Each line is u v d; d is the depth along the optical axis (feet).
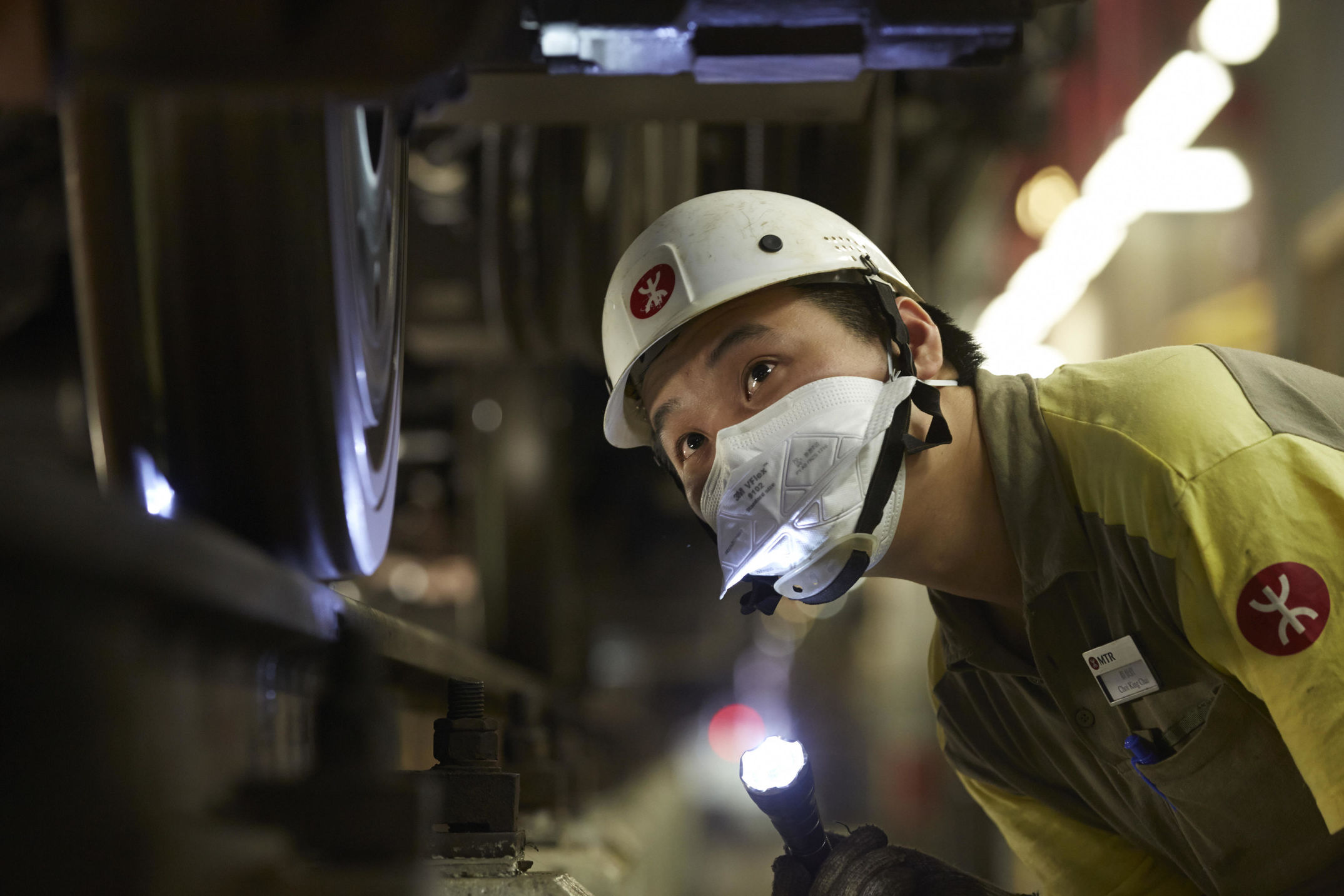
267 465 3.21
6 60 1.79
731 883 27.94
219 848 2.02
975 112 14.38
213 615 1.98
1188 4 18.20
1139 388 3.91
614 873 7.13
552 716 9.99
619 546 42.96
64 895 1.53
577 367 23.54
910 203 15.57
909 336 4.59
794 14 3.33
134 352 3.10
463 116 6.20
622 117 6.19
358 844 2.25
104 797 1.62
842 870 4.46
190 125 2.93
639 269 4.82
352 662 2.94
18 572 1.38
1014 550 4.12
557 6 3.30
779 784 4.47
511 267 10.31
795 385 4.40
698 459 4.65
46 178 9.99
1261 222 21.04
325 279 3.09
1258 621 3.38
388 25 1.79
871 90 5.93
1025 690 4.74
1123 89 19.66
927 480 4.35
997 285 27.96
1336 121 17.87
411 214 13.39
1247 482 3.47
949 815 26.76
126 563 1.58
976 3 3.32
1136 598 3.85
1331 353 18.85
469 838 3.72
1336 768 3.27
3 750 1.40
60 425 10.31
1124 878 5.10
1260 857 4.06
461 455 20.90
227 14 1.74
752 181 9.36
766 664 83.76
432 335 13.67
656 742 27.61
